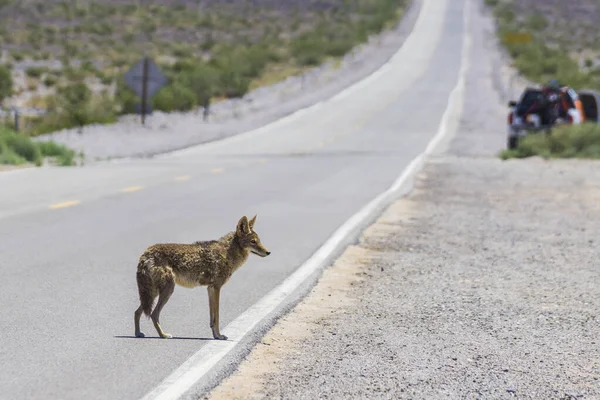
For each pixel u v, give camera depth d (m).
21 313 36.50
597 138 129.88
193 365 30.53
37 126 155.88
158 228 60.16
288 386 29.20
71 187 81.00
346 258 53.31
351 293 44.25
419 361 33.00
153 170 99.50
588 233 67.50
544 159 125.44
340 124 181.00
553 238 64.81
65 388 27.52
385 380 30.44
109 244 53.41
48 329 34.28
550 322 40.28
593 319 41.16
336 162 116.88
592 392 30.39
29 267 45.84
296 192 84.06
